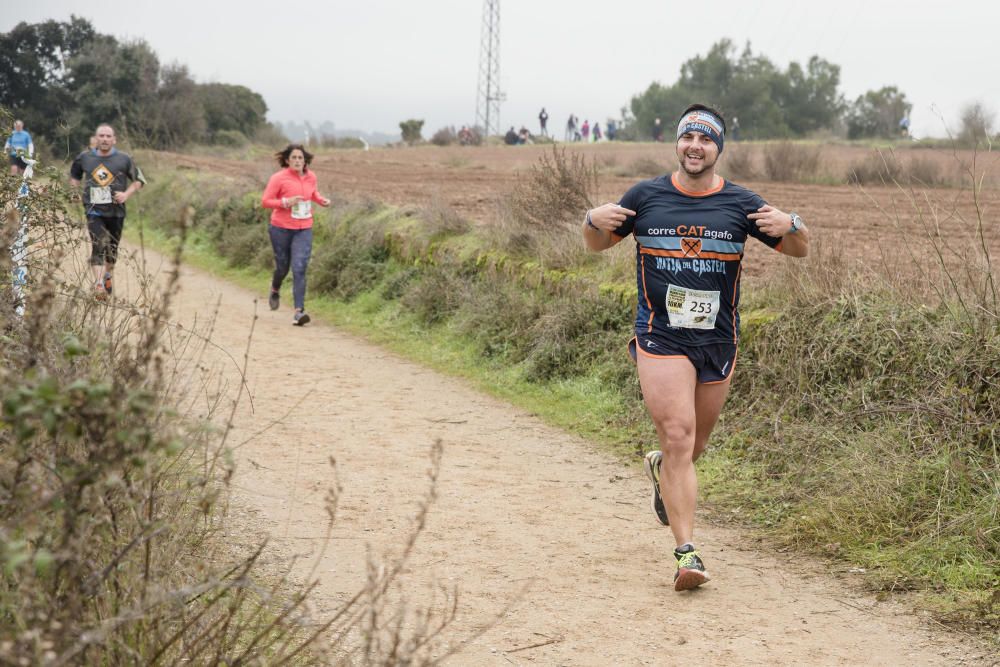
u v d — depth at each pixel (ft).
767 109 270.67
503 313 31.63
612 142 212.23
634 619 14.03
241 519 17.03
